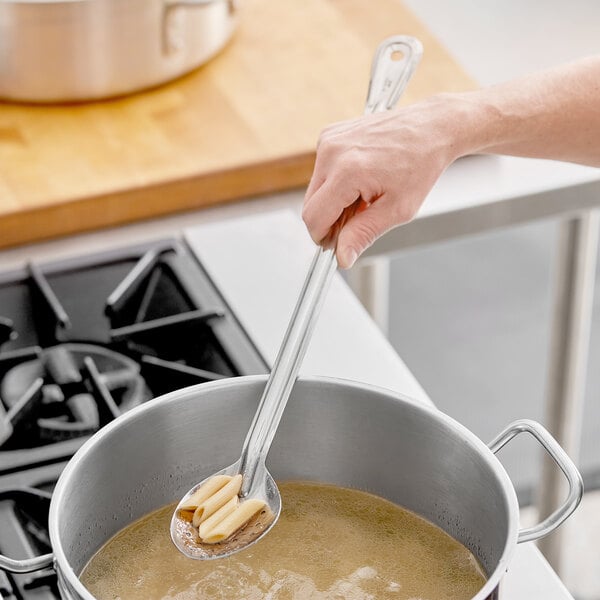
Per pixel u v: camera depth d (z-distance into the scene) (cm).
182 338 135
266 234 156
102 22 177
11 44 178
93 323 138
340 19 208
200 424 100
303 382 100
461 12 224
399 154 102
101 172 170
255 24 207
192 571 97
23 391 127
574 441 222
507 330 311
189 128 180
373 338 134
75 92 184
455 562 97
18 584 100
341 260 97
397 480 102
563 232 196
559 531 219
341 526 101
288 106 185
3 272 147
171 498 103
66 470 90
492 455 91
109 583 96
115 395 126
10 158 174
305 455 105
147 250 150
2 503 109
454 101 112
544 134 117
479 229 168
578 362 212
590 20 219
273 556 98
